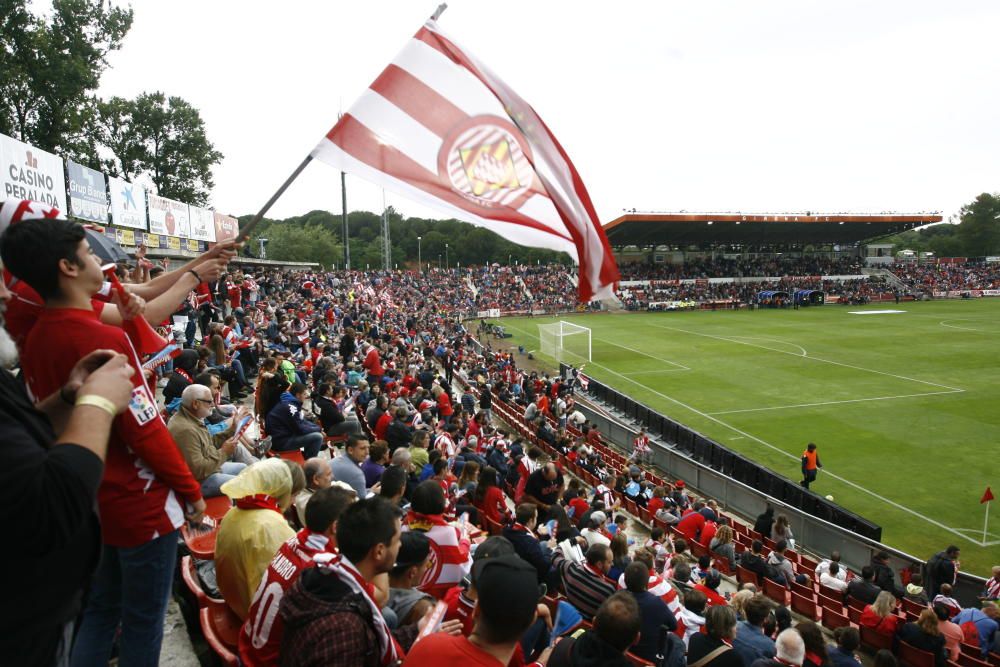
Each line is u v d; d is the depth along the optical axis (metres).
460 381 30.36
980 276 93.44
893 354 41.94
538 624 5.06
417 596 4.23
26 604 1.66
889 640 9.70
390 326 36.31
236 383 13.31
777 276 90.50
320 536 3.33
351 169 4.82
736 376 36.16
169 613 5.18
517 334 60.34
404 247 142.00
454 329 51.59
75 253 2.59
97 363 2.20
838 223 81.69
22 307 3.04
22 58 36.12
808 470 19.12
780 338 50.06
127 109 56.94
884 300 82.62
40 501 1.52
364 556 3.05
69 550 1.73
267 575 3.31
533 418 22.31
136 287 4.01
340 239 141.12
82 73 38.09
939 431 25.05
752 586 11.70
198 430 5.47
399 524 3.18
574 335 51.72
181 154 60.25
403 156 4.95
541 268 97.06
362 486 7.15
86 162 45.50
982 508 18.20
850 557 14.61
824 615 10.95
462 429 16.77
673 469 20.55
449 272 97.44
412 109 5.02
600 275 5.37
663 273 88.62
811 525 15.54
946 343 46.06
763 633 6.96
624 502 16.34
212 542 5.14
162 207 28.00
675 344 48.41
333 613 2.74
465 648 2.48
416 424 14.25
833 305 78.00
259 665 3.28
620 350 46.50
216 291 26.17
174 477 2.98
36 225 2.52
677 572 9.23
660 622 5.84
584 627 5.99
